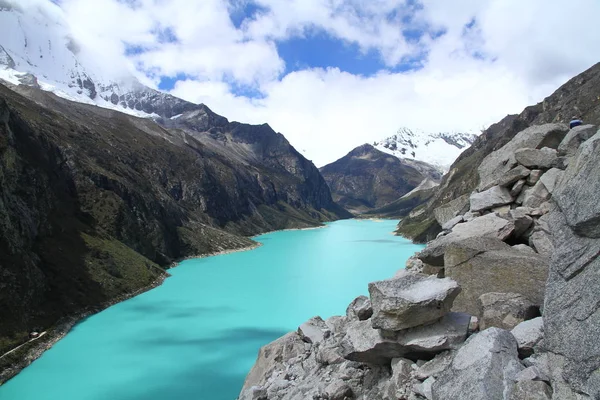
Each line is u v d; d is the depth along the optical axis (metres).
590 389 8.38
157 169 183.50
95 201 110.38
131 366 48.69
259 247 164.00
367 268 113.25
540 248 17.05
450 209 30.05
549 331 10.02
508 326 12.99
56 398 41.31
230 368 47.81
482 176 26.47
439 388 10.63
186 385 43.47
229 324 64.25
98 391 42.66
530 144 24.02
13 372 46.94
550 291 10.59
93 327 62.69
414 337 12.66
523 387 9.31
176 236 137.62
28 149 100.94
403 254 139.88
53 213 91.06
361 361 14.20
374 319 13.04
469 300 16.05
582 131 20.98
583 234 10.24
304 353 22.06
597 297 9.12
